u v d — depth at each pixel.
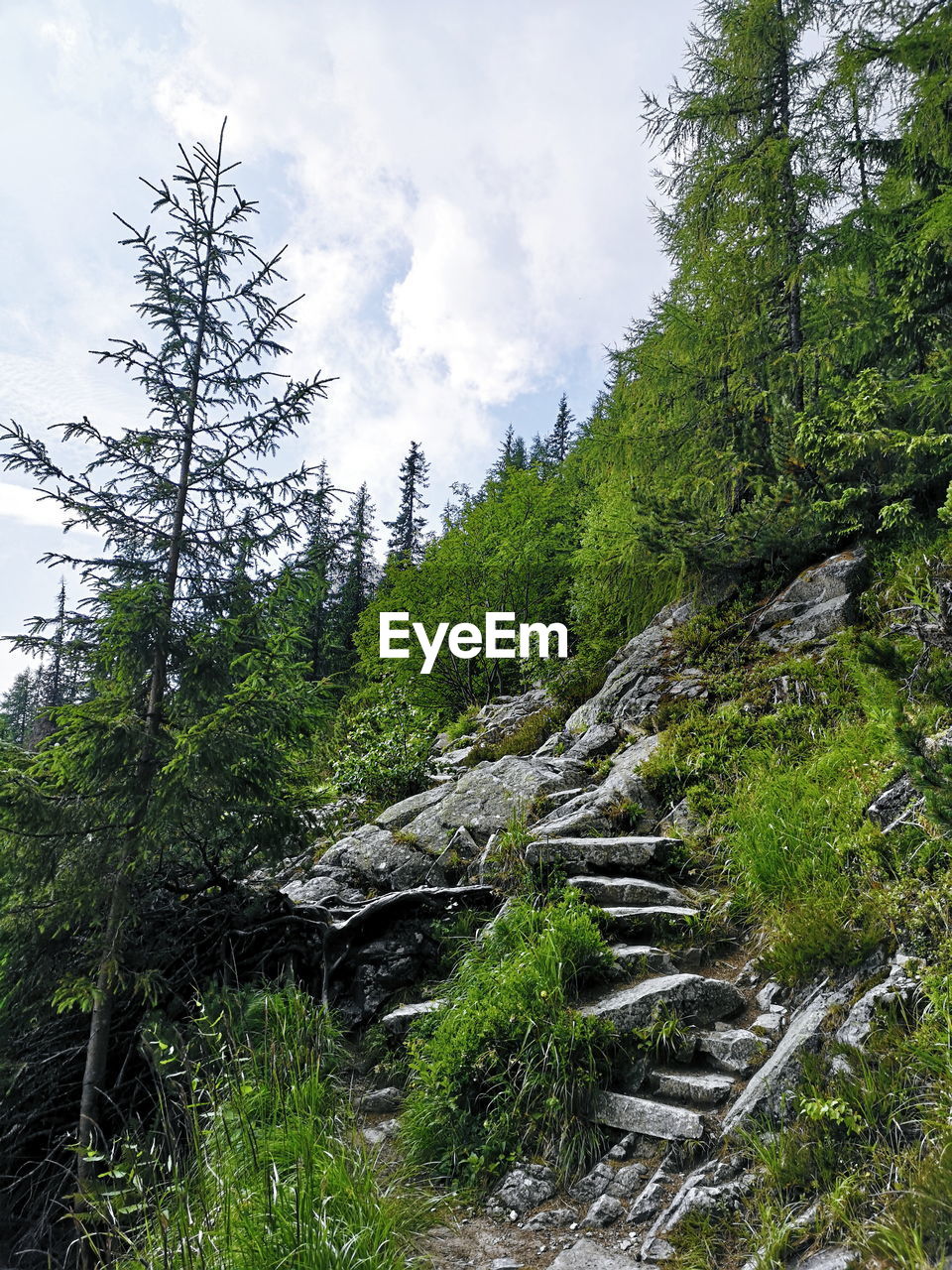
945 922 3.67
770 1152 3.25
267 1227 3.01
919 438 7.83
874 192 11.88
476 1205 3.75
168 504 5.71
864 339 10.30
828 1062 3.47
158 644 5.34
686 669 9.87
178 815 5.02
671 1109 3.80
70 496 5.24
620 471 13.12
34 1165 4.97
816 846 5.12
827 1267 2.62
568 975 4.75
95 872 4.98
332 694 5.82
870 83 10.02
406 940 6.10
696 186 11.97
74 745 4.96
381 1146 4.19
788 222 11.19
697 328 12.31
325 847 9.01
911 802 4.68
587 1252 3.21
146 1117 4.85
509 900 5.96
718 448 12.06
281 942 6.15
